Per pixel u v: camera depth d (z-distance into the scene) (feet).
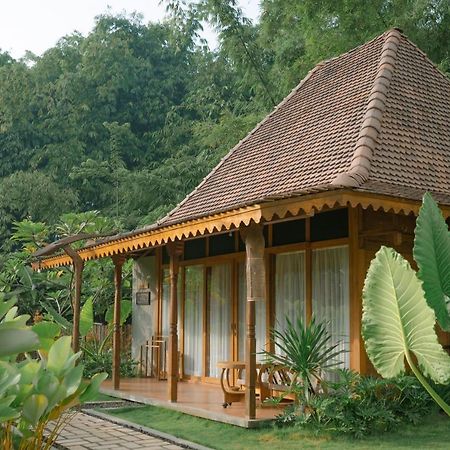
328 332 36.06
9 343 17.39
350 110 42.11
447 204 33.53
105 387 44.96
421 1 68.18
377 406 30.94
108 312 61.57
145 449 28.04
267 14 85.46
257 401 35.91
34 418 17.87
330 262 36.63
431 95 44.32
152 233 38.58
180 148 115.24
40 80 128.67
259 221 29.78
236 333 43.86
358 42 72.90
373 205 29.76
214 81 120.88
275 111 52.54
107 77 129.08
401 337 17.93
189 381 48.11
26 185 105.09
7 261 72.43
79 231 59.82
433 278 18.37
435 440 28.66
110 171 118.52
